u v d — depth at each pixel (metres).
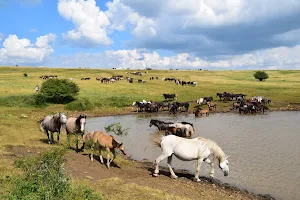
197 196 10.52
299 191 11.77
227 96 52.19
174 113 41.28
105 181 10.57
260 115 37.88
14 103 39.28
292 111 41.34
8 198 7.25
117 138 23.23
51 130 16.80
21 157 12.15
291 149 18.62
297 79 98.94
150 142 21.72
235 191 11.76
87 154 15.42
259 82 83.94
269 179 13.16
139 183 11.40
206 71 135.50
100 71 113.19
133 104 47.09
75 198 7.71
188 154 12.62
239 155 17.22
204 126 28.73
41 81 70.62
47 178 8.38
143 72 115.62
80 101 44.75
